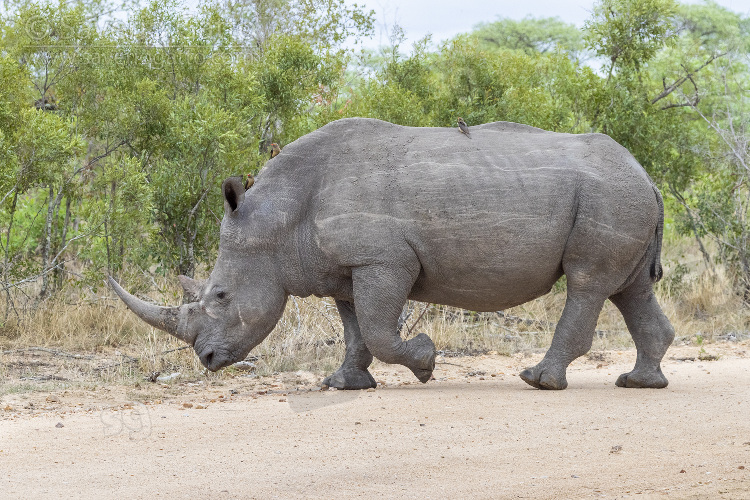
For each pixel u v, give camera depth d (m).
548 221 21.23
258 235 21.50
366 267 21.02
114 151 35.12
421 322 33.56
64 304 32.19
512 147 22.05
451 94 40.72
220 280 21.69
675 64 66.38
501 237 21.06
